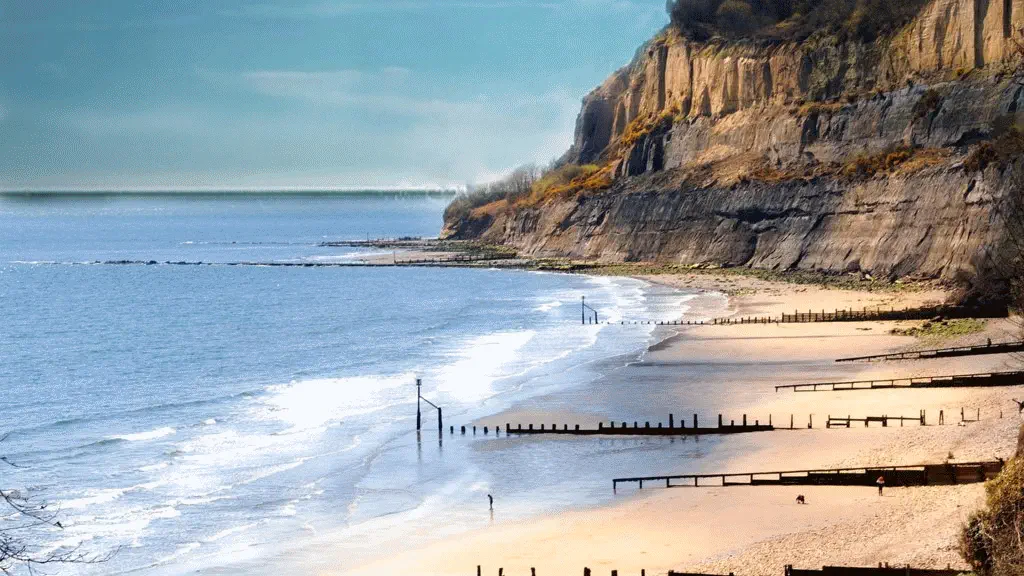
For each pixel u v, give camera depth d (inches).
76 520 2407.7
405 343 5201.8
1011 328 4281.5
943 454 2576.3
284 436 3184.1
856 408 3213.6
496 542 2260.1
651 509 2412.6
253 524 2397.9
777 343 4537.4
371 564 2154.3
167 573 2106.3
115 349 5319.9
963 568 1886.1
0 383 4343.0
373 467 2834.6
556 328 5438.0
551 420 3289.9
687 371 4001.0
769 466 2657.5
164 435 3221.0
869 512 2255.2
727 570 1991.9
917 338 4434.1
